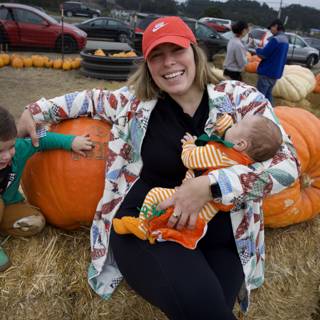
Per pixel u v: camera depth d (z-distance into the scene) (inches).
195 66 83.3
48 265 88.2
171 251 72.0
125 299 90.1
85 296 89.4
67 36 527.5
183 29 80.1
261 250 88.0
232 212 80.4
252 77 396.8
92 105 95.3
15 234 91.6
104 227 86.7
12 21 497.7
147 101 84.6
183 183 74.0
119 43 731.4
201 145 78.9
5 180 84.8
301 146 107.2
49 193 94.1
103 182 93.2
